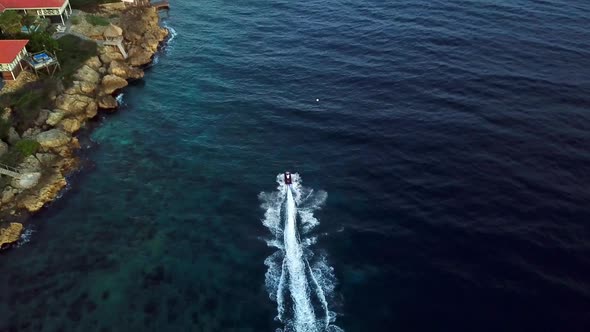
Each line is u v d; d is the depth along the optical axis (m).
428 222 68.12
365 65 104.00
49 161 81.12
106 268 65.25
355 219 70.00
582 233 64.19
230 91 101.12
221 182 78.88
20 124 85.44
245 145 86.31
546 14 115.50
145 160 84.12
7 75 89.56
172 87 103.62
